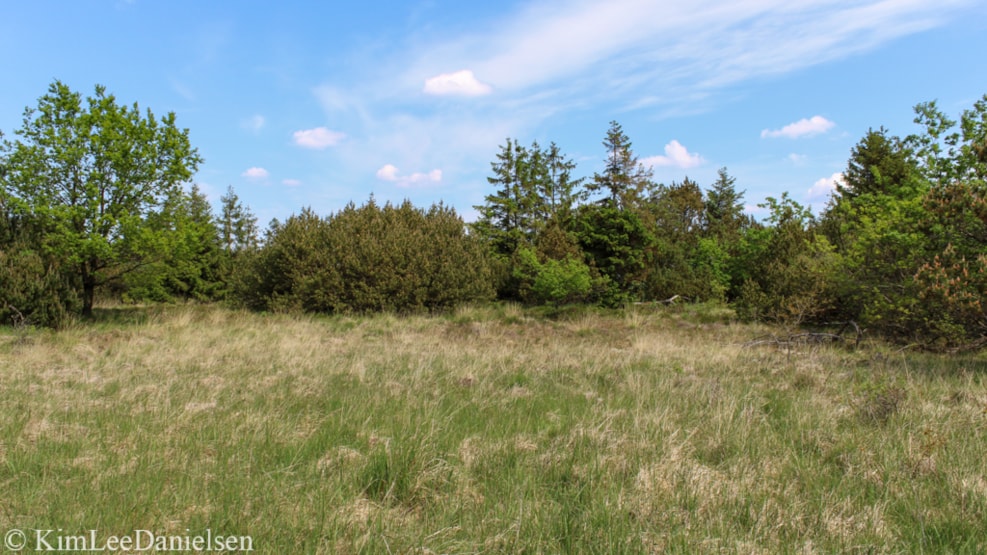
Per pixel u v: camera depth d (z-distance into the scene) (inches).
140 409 225.0
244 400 245.4
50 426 196.4
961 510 137.3
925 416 208.4
